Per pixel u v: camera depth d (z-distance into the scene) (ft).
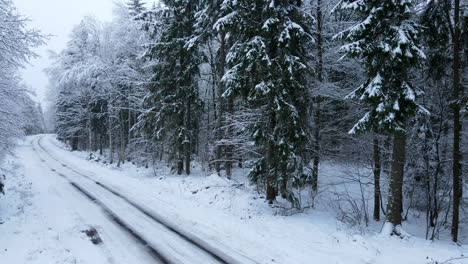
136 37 79.87
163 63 57.41
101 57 88.22
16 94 39.01
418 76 39.47
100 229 27.99
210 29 50.16
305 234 26.86
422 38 33.55
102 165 86.12
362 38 28.58
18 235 24.84
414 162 41.04
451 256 22.67
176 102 56.54
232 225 29.37
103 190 47.55
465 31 31.81
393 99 26.78
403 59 26.22
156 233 27.20
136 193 45.24
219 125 51.96
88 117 120.88
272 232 27.37
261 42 32.30
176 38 55.06
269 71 32.81
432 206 38.81
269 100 34.01
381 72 27.76
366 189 51.85
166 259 21.62
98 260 21.16
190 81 58.39
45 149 133.49
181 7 54.75
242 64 34.01
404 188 43.98
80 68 87.56
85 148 156.97
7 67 36.55
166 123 58.39
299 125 33.71
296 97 35.01
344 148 50.26
